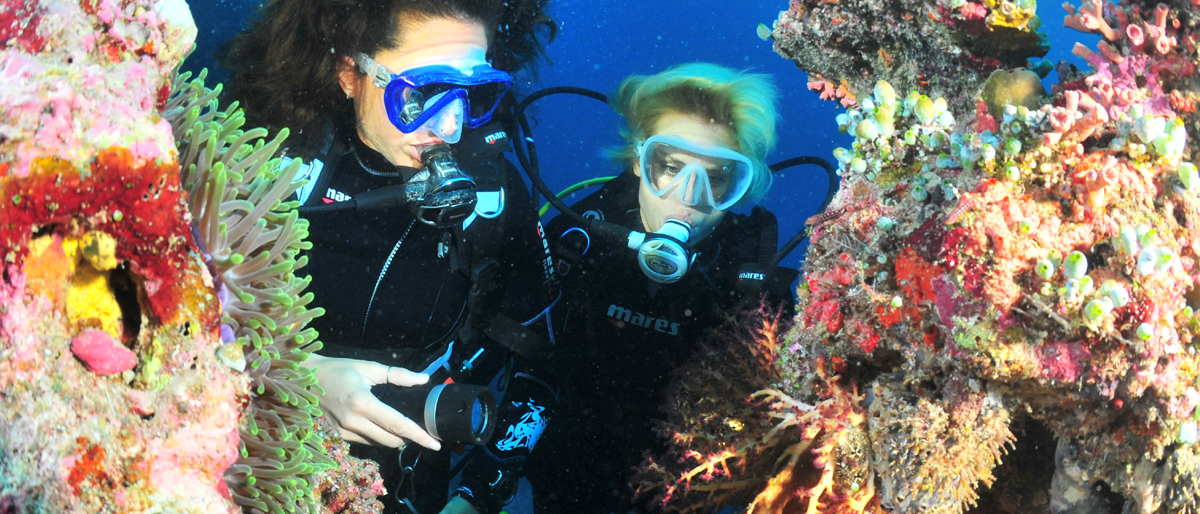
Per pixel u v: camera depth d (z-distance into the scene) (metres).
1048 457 1.57
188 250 0.95
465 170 2.39
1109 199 1.28
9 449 0.80
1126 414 1.32
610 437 3.03
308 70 2.17
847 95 1.78
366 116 2.23
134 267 0.89
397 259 2.41
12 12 0.87
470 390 1.86
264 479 1.19
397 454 2.47
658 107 2.90
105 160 0.80
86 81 0.82
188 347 0.95
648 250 2.68
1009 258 1.25
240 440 1.11
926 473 1.38
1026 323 1.26
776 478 1.76
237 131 1.20
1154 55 1.37
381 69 2.10
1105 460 1.36
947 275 1.33
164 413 0.92
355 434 1.80
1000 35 1.47
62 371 0.84
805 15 1.73
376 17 2.08
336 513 1.73
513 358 2.91
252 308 1.16
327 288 2.38
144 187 0.84
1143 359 1.23
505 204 2.58
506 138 2.50
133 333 0.96
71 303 0.90
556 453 3.11
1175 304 1.28
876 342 1.54
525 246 2.70
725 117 2.84
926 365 1.42
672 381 2.58
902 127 1.49
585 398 3.06
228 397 0.99
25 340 0.81
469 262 2.41
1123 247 1.25
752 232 2.98
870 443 1.57
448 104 2.15
